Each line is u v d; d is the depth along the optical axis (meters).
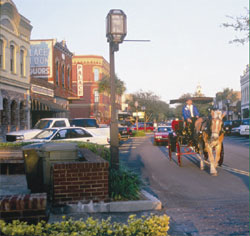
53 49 37.62
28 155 7.23
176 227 5.77
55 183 6.53
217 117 11.09
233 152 19.28
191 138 12.89
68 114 43.78
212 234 5.39
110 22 8.05
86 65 62.22
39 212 4.04
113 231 3.79
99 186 6.75
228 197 8.02
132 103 68.12
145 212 6.70
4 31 25.20
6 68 25.73
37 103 32.31
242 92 63.09
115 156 8.18
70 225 3.94
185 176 11.27
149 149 22.47
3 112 25.48
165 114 79.56
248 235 5.27
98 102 62.28
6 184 8.77
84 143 11.55
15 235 3.39
